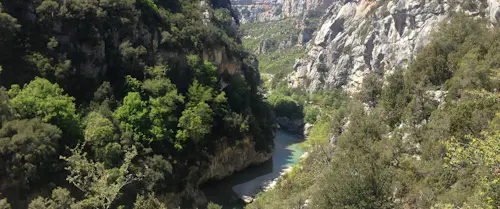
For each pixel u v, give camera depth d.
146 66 53.03
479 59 34.47
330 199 25.02
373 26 94.56
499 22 41.06
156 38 57.31
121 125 44.22
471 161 14.66
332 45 117.50
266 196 50.22
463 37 40.75
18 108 36.53
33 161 33.50
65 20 47.06
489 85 29.11
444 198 21.88
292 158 74.31
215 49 69.25
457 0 61.56
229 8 108.00
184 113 51.94
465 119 27.05
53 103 38.41
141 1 58.41
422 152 29.88
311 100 113.38
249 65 86.75
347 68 107.25
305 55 139.12
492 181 13.20
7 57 41.12
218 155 58.91
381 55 84.44
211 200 52.31
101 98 46.41
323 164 44.72
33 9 45.53
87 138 38.69
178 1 72.50
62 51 45.72
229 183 59.41
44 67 42.41
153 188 41.75
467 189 21.23
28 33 44.25
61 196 30.92
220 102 61.03
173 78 57.88
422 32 67.00
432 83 38.88
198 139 52.78
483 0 54.31
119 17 52.50
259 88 103.00
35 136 34.06
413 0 72.38
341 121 51.31
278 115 104.56
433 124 31.08
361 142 35.12
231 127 61.47
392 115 40.47
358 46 103.00
